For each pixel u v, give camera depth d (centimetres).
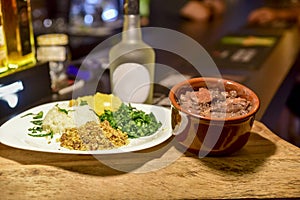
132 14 81
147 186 58
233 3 290
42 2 198
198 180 60
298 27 209
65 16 203
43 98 90
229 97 66
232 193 58
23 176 59
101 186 58
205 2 261
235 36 183
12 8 82
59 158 63
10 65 83
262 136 71
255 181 60
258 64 128
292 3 280
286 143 68
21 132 69
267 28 205
